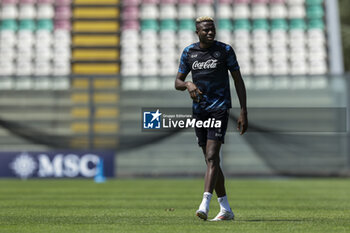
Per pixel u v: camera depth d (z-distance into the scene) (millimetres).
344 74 59562
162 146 59219
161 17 70062
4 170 53938
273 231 16875
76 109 59469
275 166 60062
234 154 59906
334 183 49719
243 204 29250
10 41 69438
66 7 70000
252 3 70500
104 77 59344
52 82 59531
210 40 19125
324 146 60031
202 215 18984
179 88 19844
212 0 70500
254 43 69812
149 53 68938
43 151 54031
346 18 103562
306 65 69188
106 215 22844
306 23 70188
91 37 69188
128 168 59250
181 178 58969
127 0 70188
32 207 27016
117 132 59406
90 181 51562
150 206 27719
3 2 70375
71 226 18391
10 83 59469
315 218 21641
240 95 19594
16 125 59438
